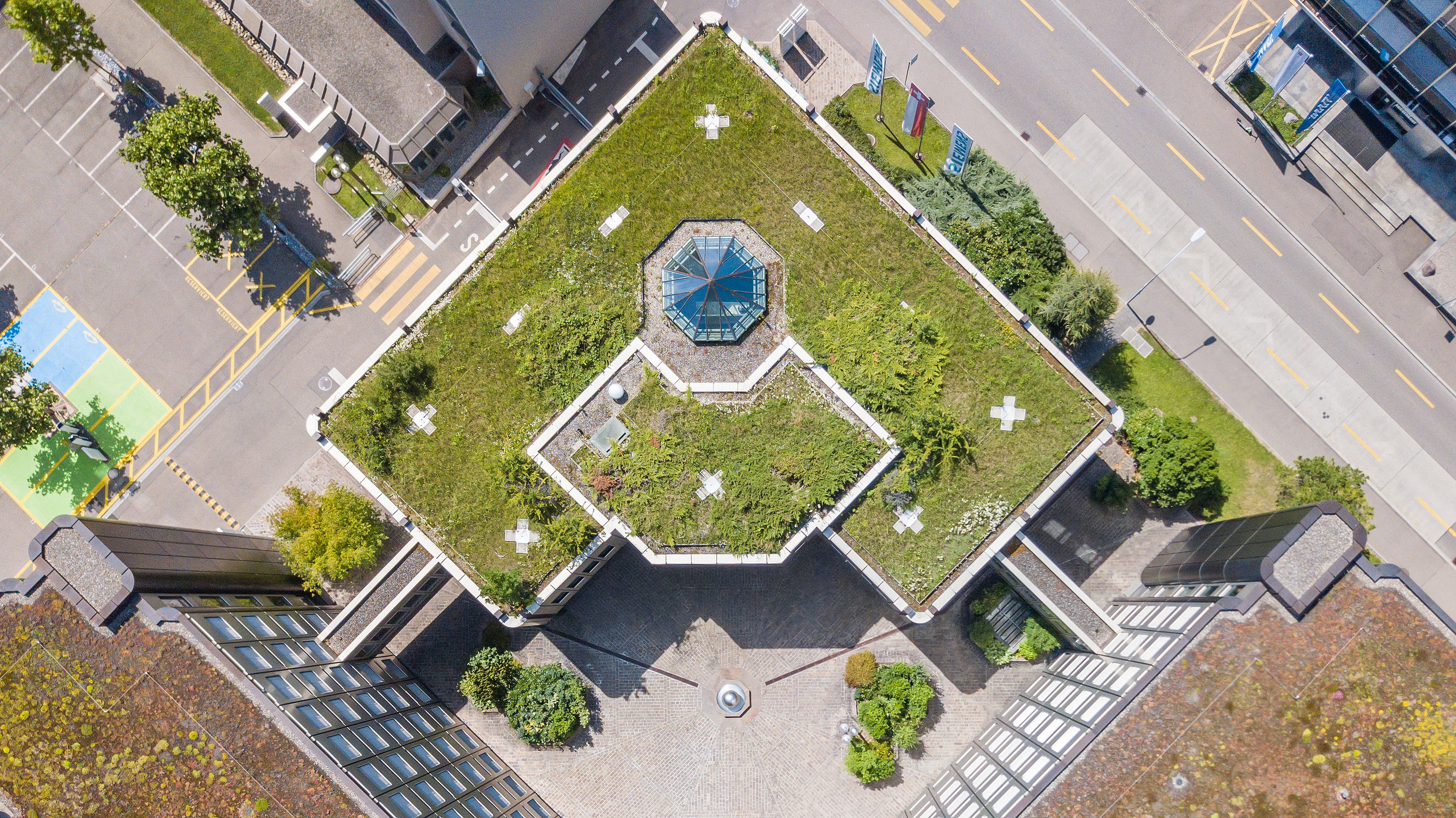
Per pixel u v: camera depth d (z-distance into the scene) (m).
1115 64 51.06
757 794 49.84
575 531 41.34
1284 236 50.16
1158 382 50.06
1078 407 41.62
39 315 53.16
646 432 41.53
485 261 43.31
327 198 52.72
